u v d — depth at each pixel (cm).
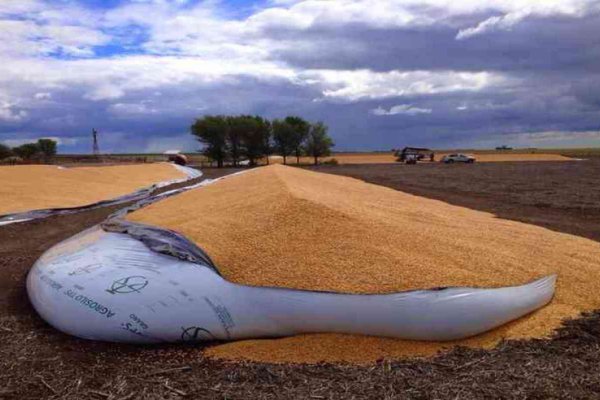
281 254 613
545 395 387
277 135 5775
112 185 2222
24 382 427
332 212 721
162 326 498
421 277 563
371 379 421
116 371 448
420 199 1530
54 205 1589
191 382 423
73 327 518
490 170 3725
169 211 1049
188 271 535
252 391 404
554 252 747
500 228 937
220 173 3681
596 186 2231
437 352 483
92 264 566
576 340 494
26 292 672
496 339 508
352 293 512
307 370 444
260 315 509
